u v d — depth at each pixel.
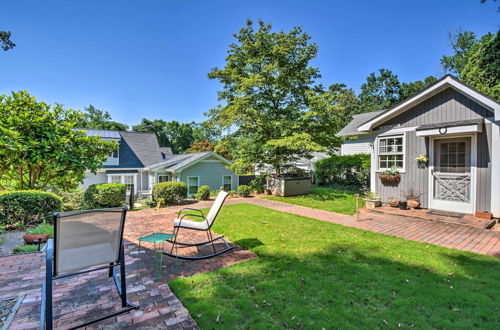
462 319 2.48
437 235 5.44
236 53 13.15
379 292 3.02
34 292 3.11
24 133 8.00
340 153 19.33
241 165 12.99
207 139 33.69
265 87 12.67
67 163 8.74
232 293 3.04
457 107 6.99
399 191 8.20
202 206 10.30
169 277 3.53
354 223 6.66
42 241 5.16
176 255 4.15
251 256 4.33
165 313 2.65
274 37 12.61
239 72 13.05
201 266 3.92
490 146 6.43
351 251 4.48
